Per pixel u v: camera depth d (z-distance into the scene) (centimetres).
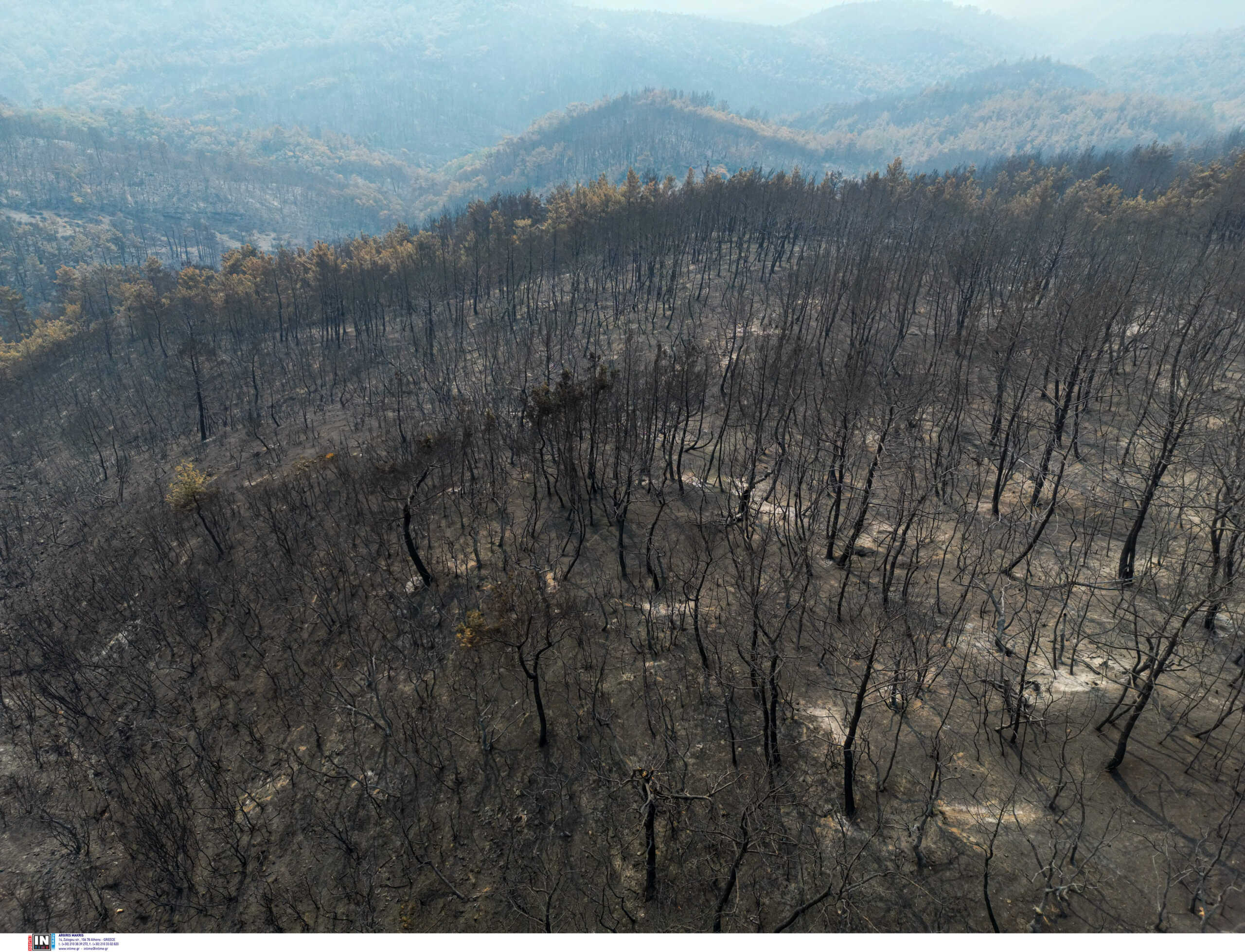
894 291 7906
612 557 4319
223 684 4172
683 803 2758
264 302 12688
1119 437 4850
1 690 4791
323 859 2953
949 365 6050
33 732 4366
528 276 12762
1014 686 2878
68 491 8581
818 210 12481
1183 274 6322
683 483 5328
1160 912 2028
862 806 2591
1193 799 2388
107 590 5609
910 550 4197
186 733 3894
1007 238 8662
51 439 10444
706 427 6438
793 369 5153
